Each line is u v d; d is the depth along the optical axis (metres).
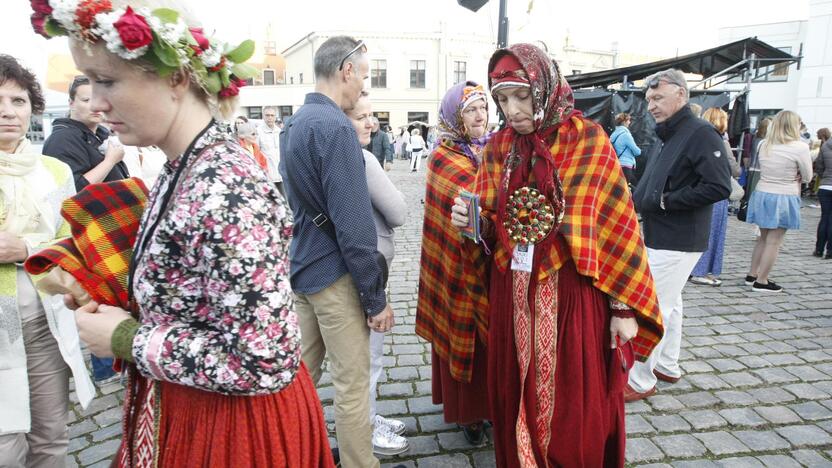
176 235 0.99
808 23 17.95
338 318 1.99
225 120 1.17
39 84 1.98
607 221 1.89
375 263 1.91
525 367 1.91
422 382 3.25
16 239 1.82
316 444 1.24
